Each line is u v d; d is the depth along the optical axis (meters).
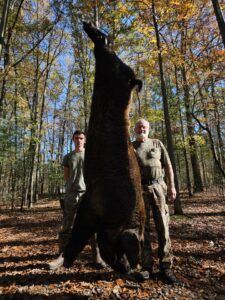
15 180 17.50
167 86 14.27
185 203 13.69
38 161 20.61
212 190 21.22
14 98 14.95
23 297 3.71
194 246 5.92
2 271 4.76
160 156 4.29
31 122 15.94
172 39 12.60
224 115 17.38
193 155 20.61
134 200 2.04
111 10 9.89
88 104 16.36
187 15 10.20
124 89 1.94
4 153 13.46
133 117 13.88
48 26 15.56
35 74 18.55
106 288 3.85
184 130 16.14
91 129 2.03
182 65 12.26
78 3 11.14
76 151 5.19
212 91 13.64
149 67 11.30
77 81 17.73
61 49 19.77
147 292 3.69
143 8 9.66
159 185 4.05
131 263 2.07
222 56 11.50
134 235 2.05
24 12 16.95
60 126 29.73
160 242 4.00
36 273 4.54
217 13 6.95
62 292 3.80
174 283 3.90
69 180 5.02
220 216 9.25
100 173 1.99
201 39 12.91
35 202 21.39
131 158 2.05
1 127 12.84
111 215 2.03
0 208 16.98
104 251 2.30
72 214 4.88
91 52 16.92
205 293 3.68
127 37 10.55
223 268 4.58
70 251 2.41
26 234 8.38
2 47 8.70
